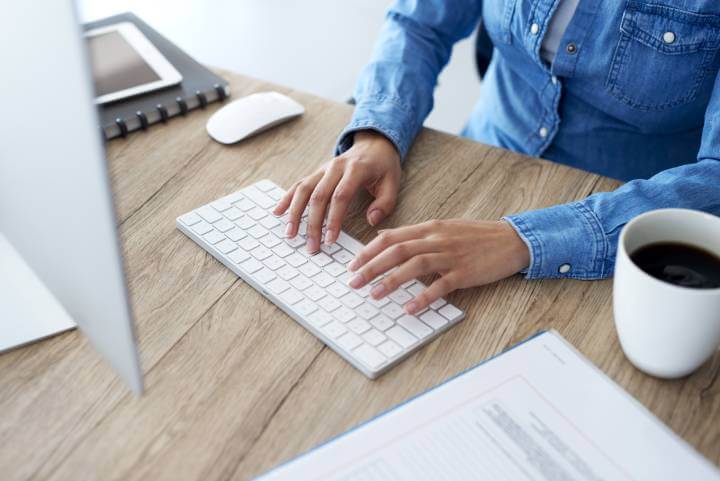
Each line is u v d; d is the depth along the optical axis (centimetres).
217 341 65
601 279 73
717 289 54
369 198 84
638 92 98
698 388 62
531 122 113
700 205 75
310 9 269
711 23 89
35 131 47
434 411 59
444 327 67
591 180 86
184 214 79
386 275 72
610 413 59
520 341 66
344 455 55
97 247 47
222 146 91
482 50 125
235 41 250
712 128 83
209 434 57
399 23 108
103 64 99
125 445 56
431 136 94
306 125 95
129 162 88
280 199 81
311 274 72
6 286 69
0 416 58
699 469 55
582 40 97
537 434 57
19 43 43
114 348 53
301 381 62
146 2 267
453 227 75
